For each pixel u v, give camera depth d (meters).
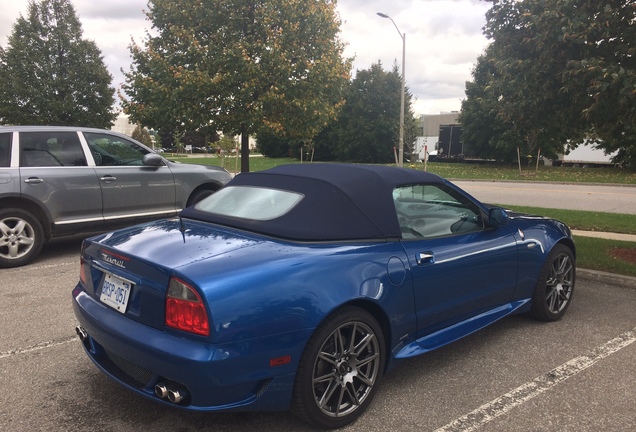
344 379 2.81
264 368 2.51
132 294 2.71
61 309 4.83
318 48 13.66
